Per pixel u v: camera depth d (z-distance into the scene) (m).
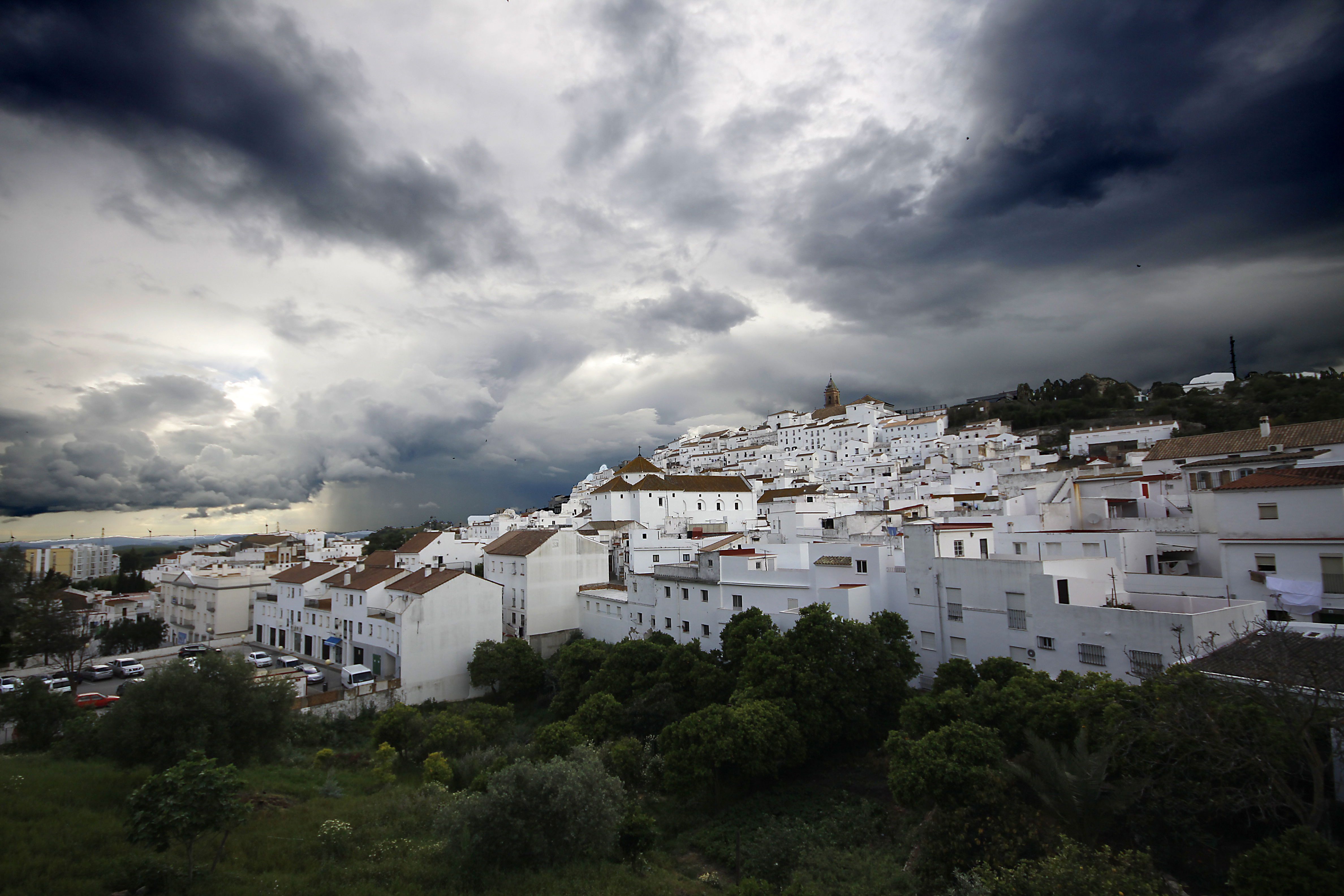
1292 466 48.38
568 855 25.45
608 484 124.00
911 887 22.47
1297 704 20.31
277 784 35.66
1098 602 37.94
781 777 37.75
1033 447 154.25
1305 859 16.62
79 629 83.62
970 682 34.81
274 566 124.88
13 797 26.83
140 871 19.59
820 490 120.00
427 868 23.88
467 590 66.56
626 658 51.44
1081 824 22.30
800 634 39.22
